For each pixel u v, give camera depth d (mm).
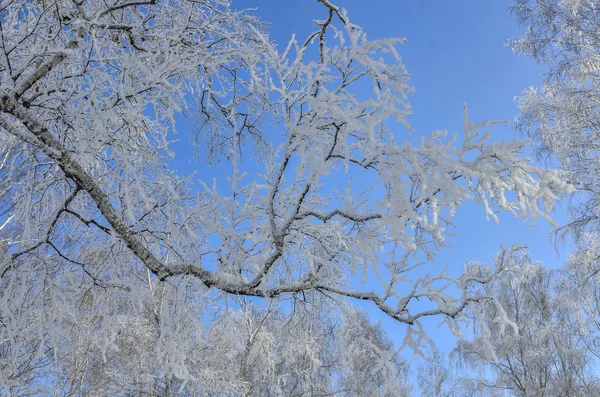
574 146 8125
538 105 8695
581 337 10680
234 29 3768
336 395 7992
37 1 3189
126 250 3318
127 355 7035
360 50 2135
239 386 6816
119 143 2809
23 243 3137
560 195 7770
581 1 8469
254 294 2453
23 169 3270
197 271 2490
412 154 1774
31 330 3066
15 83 2613
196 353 5246
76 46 3006
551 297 10844
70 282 3062
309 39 2945
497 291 10703
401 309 2514
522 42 9117
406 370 12727
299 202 2205
